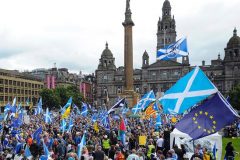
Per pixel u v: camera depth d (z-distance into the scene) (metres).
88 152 19.86
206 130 14.86
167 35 195.75
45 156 18.56
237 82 167.38
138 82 185.00
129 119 52.31
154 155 20.30
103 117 43.19
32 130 32.06
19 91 161.12
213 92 15.56
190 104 16.11
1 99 145.88
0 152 23.95
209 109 15.16
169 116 50.38
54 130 33.88
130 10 87.62
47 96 153.88
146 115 43.69
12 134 31.33
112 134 28.67
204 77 16.03
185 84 16.41
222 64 179.25
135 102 83.31
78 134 27.53
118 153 19.22
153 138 26.23
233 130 47.91
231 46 169.75
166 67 177.88
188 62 174.75
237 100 119.12
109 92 193.25
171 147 21.56
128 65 86.19
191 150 21.19
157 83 179.38
